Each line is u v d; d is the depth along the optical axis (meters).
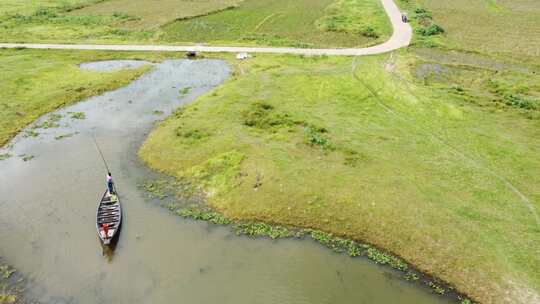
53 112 46.34
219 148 36.97
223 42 69.44
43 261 25.92
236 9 91.00
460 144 37.31
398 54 61.47
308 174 32.97
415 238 26.98
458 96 46.88
